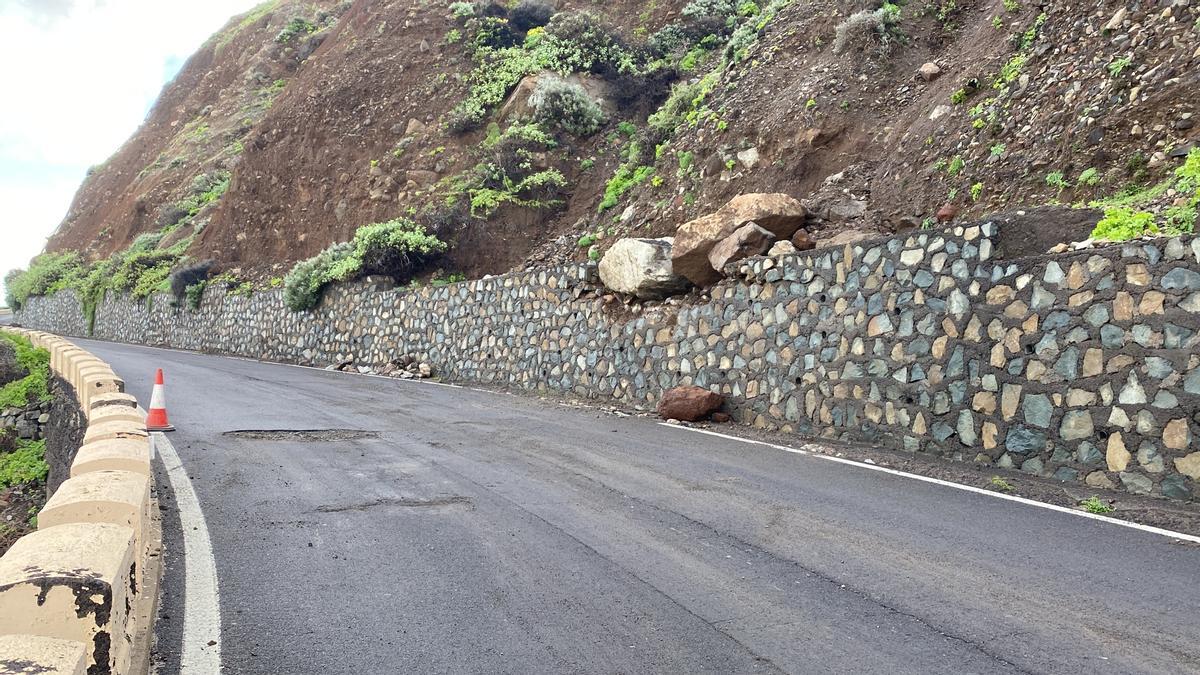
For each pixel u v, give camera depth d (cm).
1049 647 389
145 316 3406
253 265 2944
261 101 4900
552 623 422
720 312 1186
